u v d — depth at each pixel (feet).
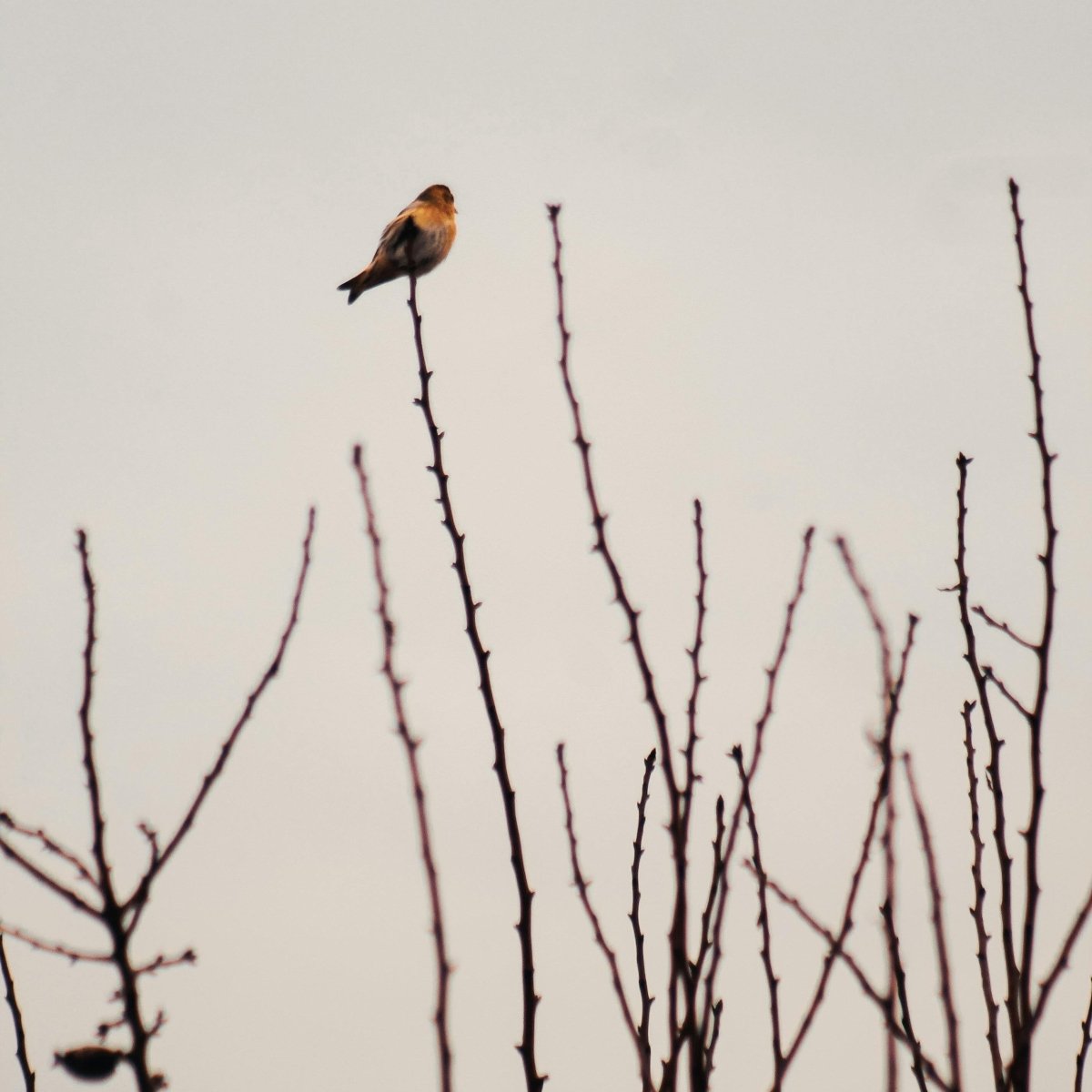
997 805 24.82
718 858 24.82
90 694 20.98
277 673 22.74
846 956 23.91
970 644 25.57
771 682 26.13
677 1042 23.03
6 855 20.12
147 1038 19.40
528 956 22.61
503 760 23.82
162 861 20.74
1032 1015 22.34
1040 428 25.39
